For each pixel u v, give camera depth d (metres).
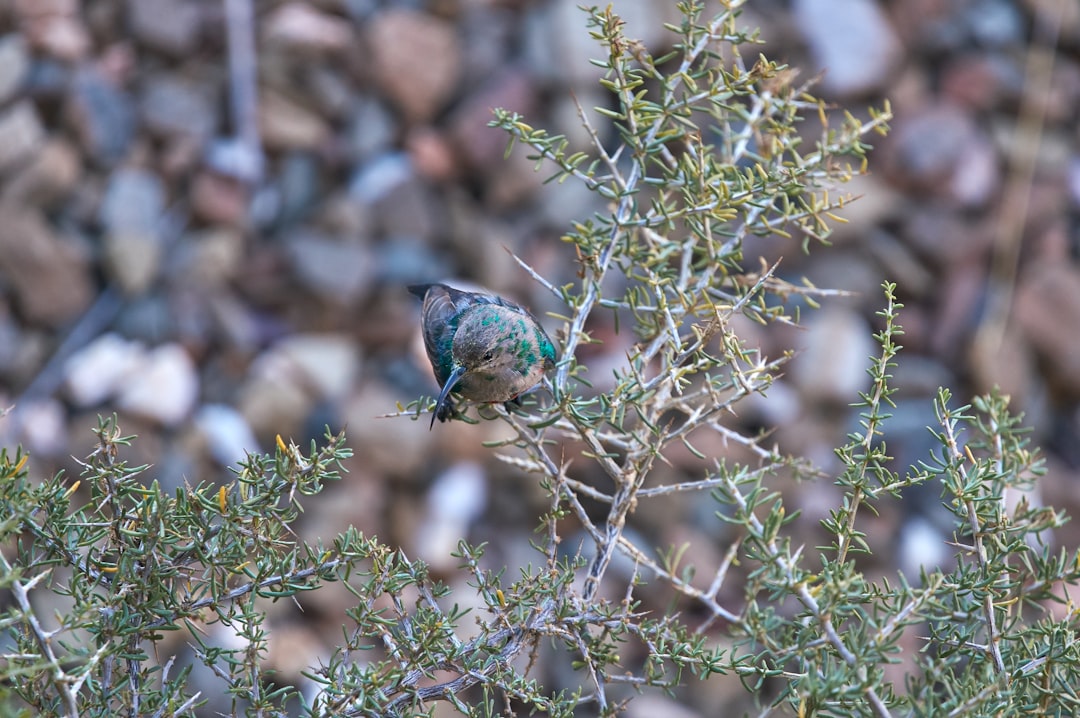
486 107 13.00
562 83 12.96
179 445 11.70
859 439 4.53
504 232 12.69
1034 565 4.65
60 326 12.48
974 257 12.91
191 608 4.23
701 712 10.23
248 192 13.02
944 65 13.77
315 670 4.27
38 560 4.09
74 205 12.82
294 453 4.27
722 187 5.06
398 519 11.44
